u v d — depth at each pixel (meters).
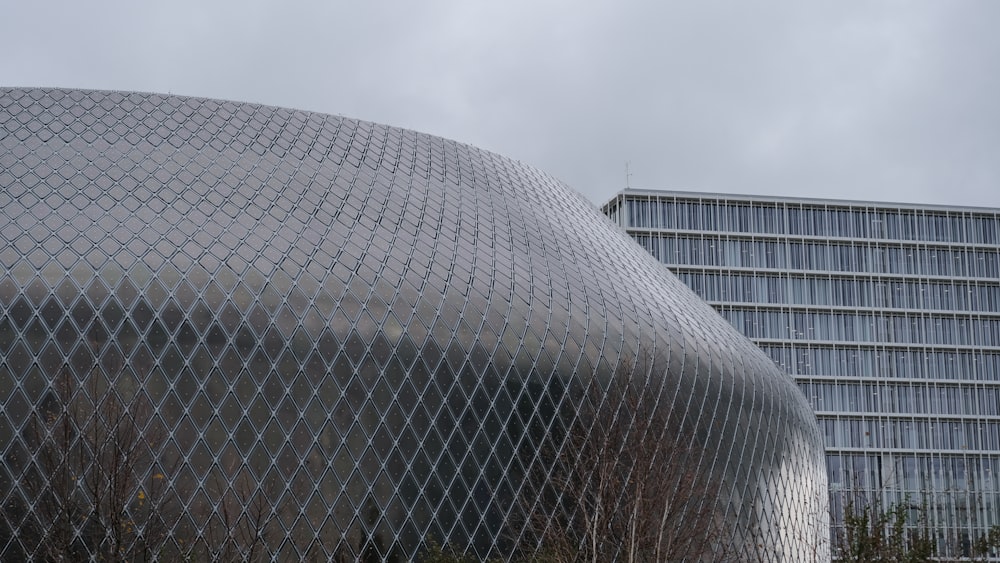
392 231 51.44
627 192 128.00
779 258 129.50
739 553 51.53
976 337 131.12
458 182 59.88
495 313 48.50
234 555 38.53
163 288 43.25
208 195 49.69
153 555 39.56
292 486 42.28
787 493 58.25
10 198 46.66
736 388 55.56
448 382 45.81
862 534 42.03
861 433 126.69
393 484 43.78
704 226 128.88
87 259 43.53
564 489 46.31
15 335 41.06
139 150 52.12
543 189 65.75
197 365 42.31
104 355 41.50
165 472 40.75
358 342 44.72
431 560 43.28
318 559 42.06
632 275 59.38
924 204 133.38
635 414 47.22
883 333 129.50
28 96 55.75
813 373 127.31
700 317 60.25
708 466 52.06
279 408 42.84
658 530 41.97
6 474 39.31
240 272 44.91
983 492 126.88
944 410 128.50
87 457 38.97
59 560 34.44
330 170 55.19
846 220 131.75
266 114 58.94
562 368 48.50
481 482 45.38
